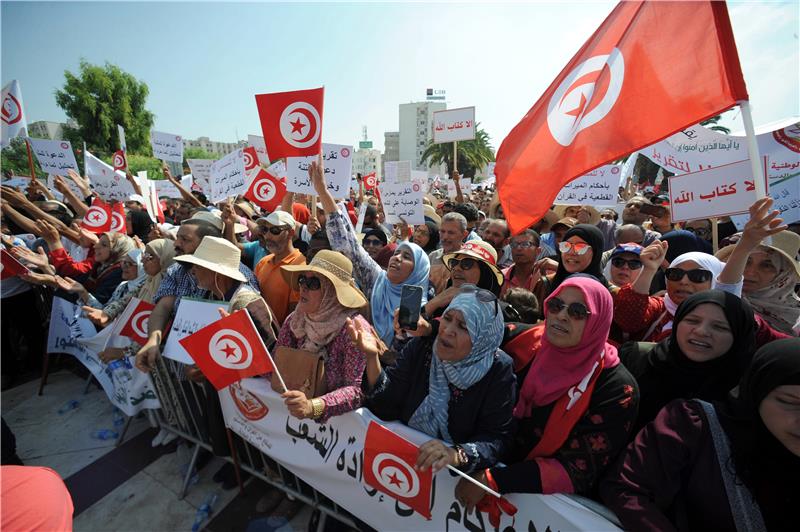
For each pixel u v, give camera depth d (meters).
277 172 7.21
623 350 2.06
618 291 2.57
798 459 1.21
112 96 33.16
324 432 2.12
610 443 1.52
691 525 1.40
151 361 2.62
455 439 1.75
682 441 1.39
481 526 1.66
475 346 1.64
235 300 2.39
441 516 1.77
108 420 3.74
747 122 1.82
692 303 1.66
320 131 3.19
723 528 1.32
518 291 2.49
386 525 1.96
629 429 1.54
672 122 2.00
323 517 2.41
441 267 3.50
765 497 1.27
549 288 3.23
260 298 2.44
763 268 2.47
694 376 1.69
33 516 1.01
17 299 4.48
